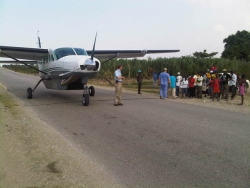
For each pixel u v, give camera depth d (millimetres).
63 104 11867
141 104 11977
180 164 4684
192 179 4070
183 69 29547
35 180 4062
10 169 4496
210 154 5184
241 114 9539
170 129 7176
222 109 10766
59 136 6469
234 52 50000
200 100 14250
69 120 8367
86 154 5203
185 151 5371
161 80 14555
